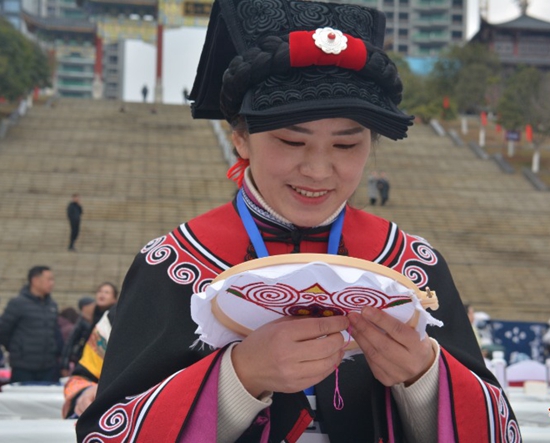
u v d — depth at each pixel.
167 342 2.15
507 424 2.10
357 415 2.21
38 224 26.19
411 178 32.88
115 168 32.06
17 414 4.68
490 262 25.50
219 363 1.98
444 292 2.34
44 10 115.00
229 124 2.34
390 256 2.36
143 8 58.34
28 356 9.41
